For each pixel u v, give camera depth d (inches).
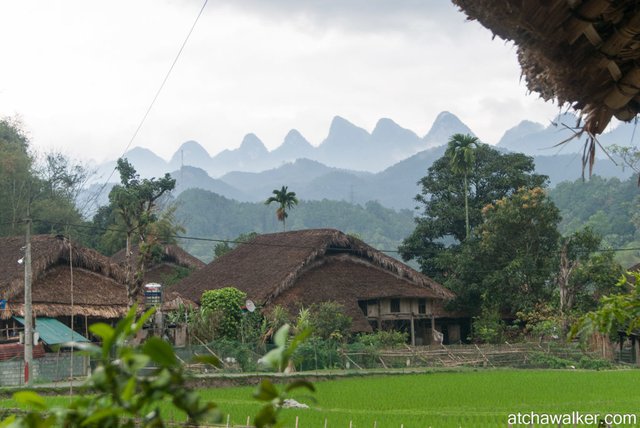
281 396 93.9
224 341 1630.2
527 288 2269.9
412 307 2287.2
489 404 1066.7
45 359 1411.2
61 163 3196.4
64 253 1747.0
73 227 2972.4
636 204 4478.3
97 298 1747.0
